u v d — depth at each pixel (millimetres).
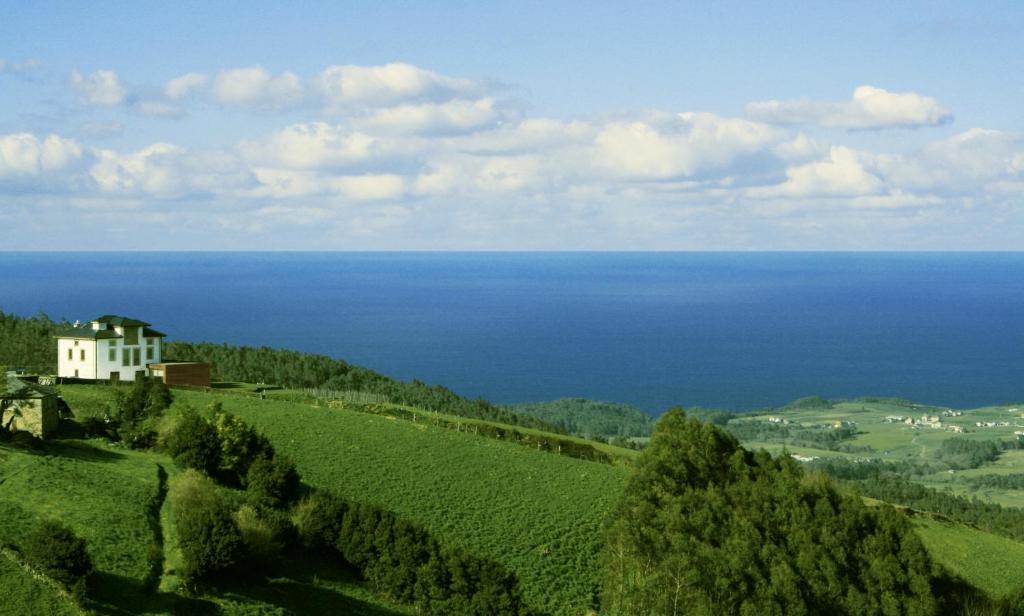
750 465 87125
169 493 63094
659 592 64688
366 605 56875
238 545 52812
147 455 72750
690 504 75562
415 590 58562
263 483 67188
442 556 60438
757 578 66500
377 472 80875
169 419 78562
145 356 110000
